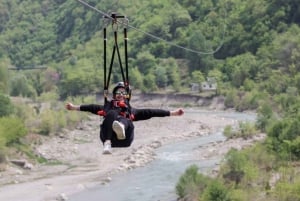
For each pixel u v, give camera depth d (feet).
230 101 623.77
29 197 184.03
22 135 270.05
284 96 460.96
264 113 297.33
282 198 137.28
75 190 191.42
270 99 554.87
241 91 634.02
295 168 173.06
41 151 281.13
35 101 626.64
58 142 321.11
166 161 247.29
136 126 422.41
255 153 186.09
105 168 236.43
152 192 181.98
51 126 337.72
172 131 384.47
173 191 180.04
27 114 349.00
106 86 56.80
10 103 336.29
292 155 186.60
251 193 143.02
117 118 53.21
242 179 154.92
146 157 255.91
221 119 469.16
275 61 654.94
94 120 428.56
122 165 234.79
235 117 497.87
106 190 189.57
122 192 184.85
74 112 407.85
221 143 284.61
